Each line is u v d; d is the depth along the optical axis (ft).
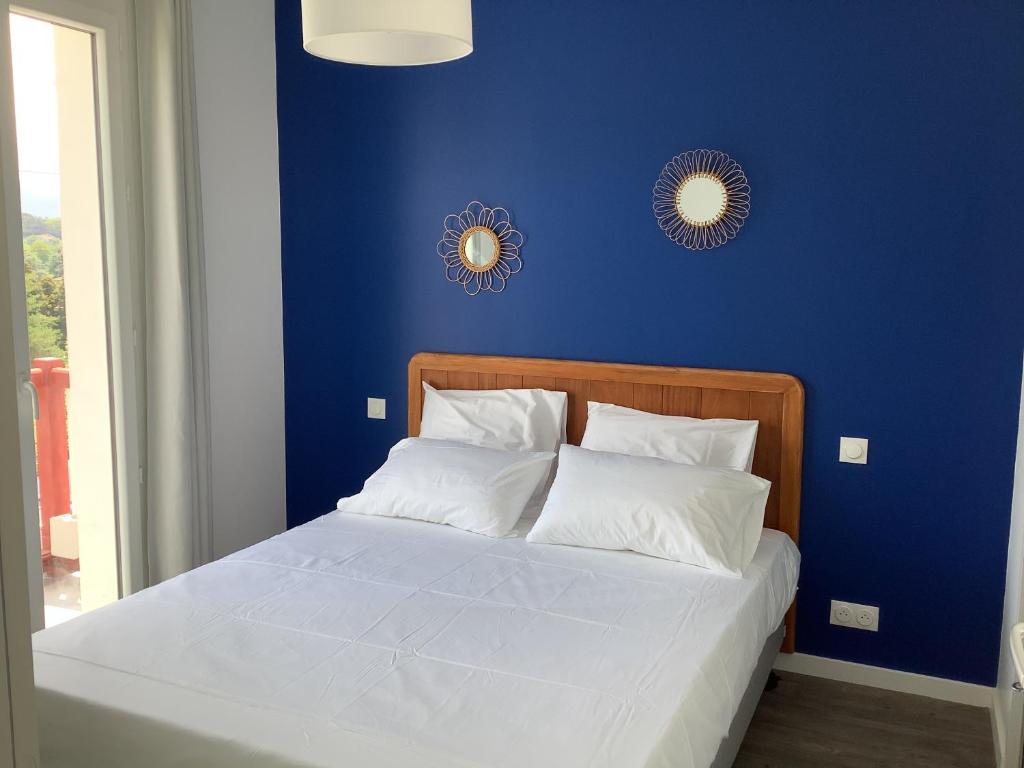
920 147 9.94
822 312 10.59
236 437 12.95
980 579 10.19
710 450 10.71
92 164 10.58
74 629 7.69
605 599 8.45
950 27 9.68
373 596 8.49
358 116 12.81
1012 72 9.49
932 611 10.45
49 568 10.40
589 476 10.05
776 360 10.87
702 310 11.17
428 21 7.19
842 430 10.64
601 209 11.55
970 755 9.25
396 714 6.29
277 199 13.44
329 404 13.56
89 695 6.52
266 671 6.95
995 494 10.02
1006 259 9.71
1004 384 9.86
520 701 6.48
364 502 11.10
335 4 7.15
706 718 6.74
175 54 10.97
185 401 11.29
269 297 13.41
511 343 12.32
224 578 8.96
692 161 10.94
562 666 7.06
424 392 12.71
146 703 6.41
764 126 10.61
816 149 10.40
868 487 10.60
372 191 12.87
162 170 11.02
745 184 10.75
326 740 5.94
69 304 10.40
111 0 10.52
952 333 10.02
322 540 10.17
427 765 5.65
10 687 2.37
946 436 10.18
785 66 10.43
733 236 10.89
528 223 12.00
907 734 9.67
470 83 12.10
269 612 8.10
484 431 11.78
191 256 11.42
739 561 9.20
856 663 10.88
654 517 9.50
